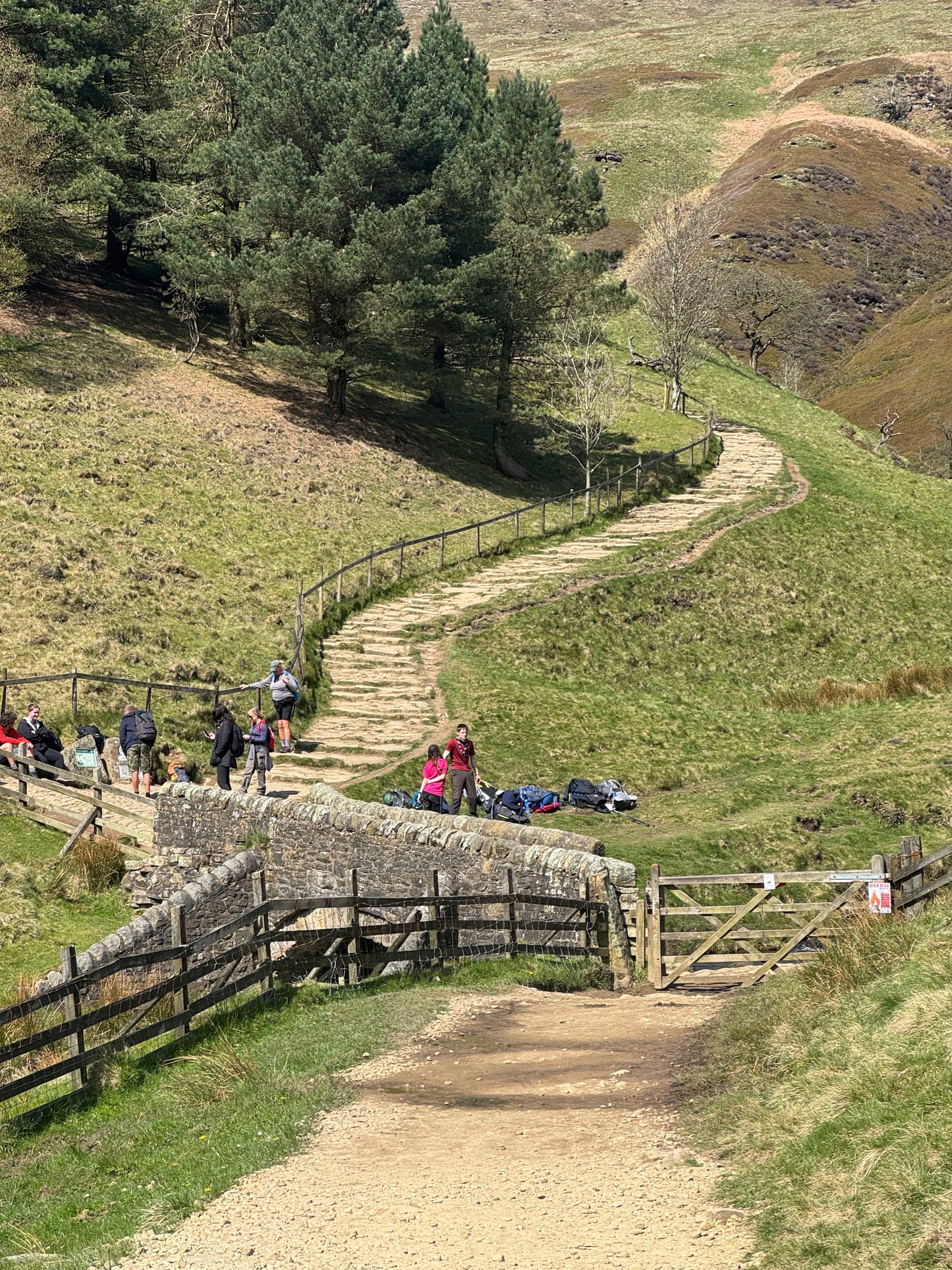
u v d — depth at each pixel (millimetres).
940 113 180125
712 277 73688
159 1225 8805
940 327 123938
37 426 44938
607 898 16531
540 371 65250
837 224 144500
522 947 16578
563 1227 7777
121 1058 12484
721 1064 10430
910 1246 6656
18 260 50062
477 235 51406
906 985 10062
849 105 181125
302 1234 8172
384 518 46531
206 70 53094
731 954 17453
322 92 49062
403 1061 12055
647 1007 13844
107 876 22094
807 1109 8711
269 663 33625
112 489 42438
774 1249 7023
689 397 72375
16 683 29016
